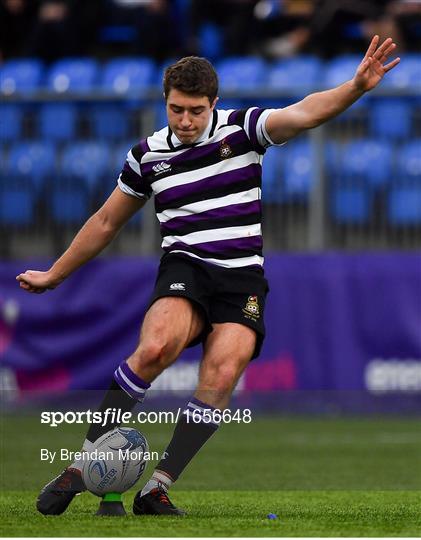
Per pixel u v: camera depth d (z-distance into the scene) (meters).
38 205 43.88
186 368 41.12
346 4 55.00
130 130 43.81
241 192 17.64
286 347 40.91
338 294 40.59
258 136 17.56
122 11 56.28
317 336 40.72
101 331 41.22
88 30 56.34
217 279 17.38
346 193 41.94
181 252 17.45
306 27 56.47
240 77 51.19
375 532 15.55
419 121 43.09
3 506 19.66
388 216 42.03
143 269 41.00
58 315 41.44
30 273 18.47
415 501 21.47
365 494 23.05
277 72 51.38
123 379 17.17
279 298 40.91
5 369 41.69
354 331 40.53
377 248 42.00
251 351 17.47
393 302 40.34
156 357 16.95
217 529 15.66
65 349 41.41
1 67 53.28
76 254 18.42
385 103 43.12
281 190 42.38
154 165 17.77
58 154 44.09
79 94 43.44
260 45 56.47
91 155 43.88
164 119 43.09
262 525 16.20
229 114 17.73
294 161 42.91
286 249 42.16
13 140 44.44
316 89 41.56
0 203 44.09
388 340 40.41
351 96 17.08
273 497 22.31
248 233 17.62
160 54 54.22
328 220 41.88
